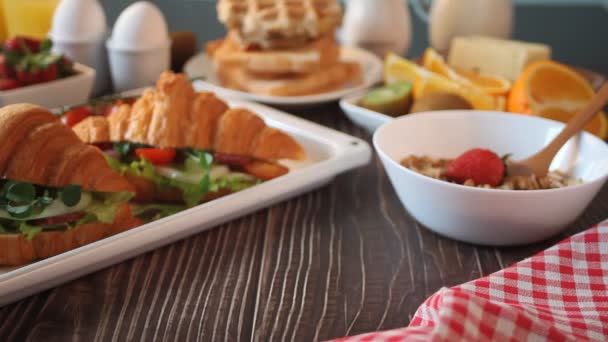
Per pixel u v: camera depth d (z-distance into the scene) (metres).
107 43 0.88
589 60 1.05
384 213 0.69
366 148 0.72
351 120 0.83
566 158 0.69
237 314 0.59
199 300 0.60
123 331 0.57
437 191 0.63
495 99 0.80
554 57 1.06
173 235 0.63
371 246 0.65
